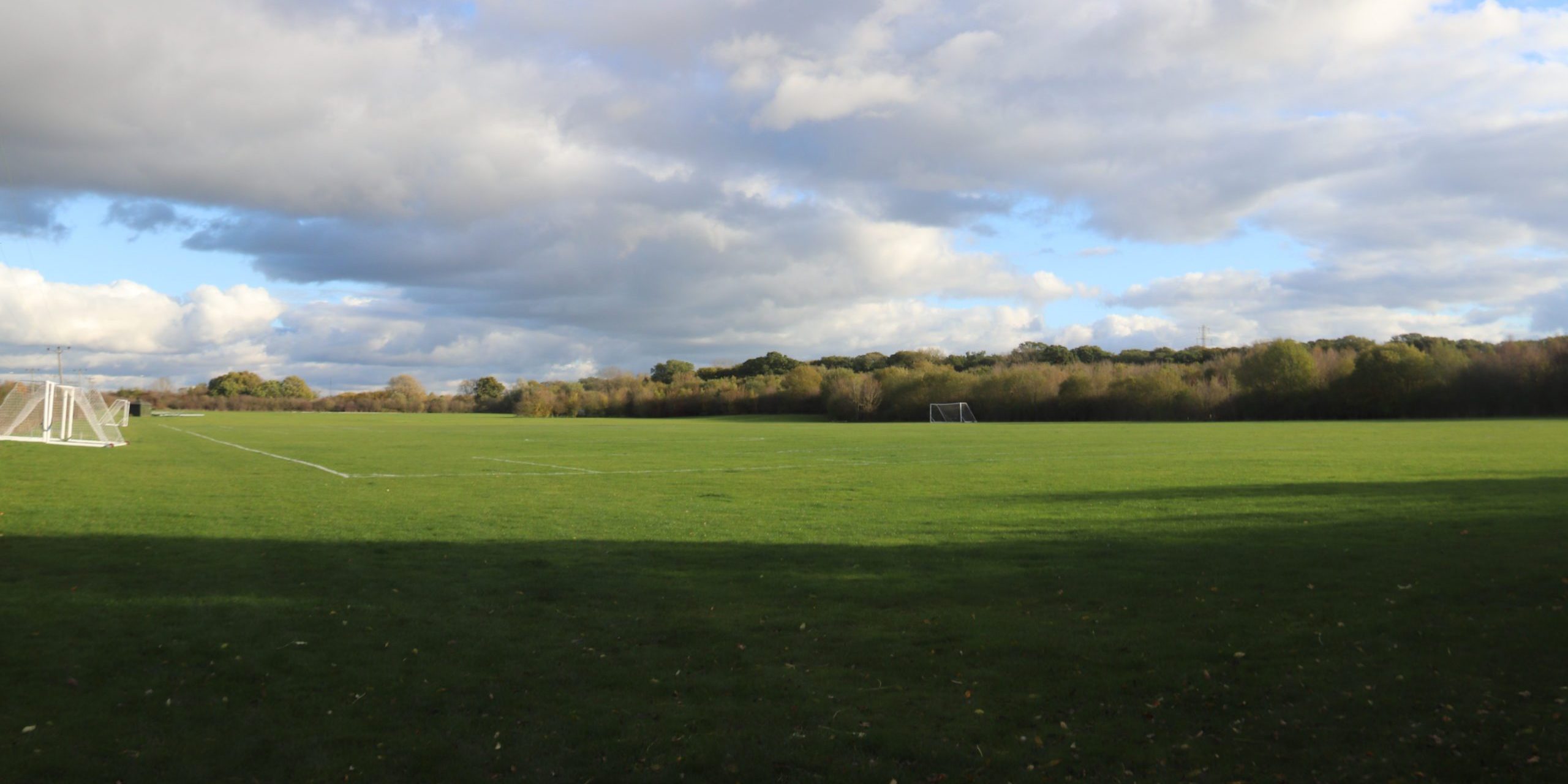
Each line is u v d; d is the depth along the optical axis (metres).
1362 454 35.72
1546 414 85.06
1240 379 99.94
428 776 6.27
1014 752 6.62
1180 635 9.62
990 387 110.06
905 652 9.14
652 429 83.62
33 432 57.75
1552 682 7.71
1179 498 22.06
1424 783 5.98
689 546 15.56
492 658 8.95
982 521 18.61
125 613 10.65
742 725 7.18
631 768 6.40
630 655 9.05
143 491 24.91
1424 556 13.56
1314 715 7.19
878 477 29.55
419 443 53.53
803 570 13.45
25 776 6.18
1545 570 12.24
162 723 7.18
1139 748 6.68
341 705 7.61
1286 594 11.34
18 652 9.01
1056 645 9.30
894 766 6.43
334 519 19.09
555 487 26.58
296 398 189.75
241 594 11.74
